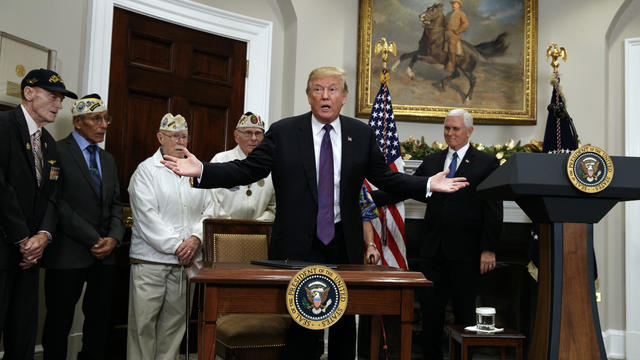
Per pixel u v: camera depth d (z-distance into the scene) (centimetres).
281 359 252
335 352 218
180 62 436
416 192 215
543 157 157
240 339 245
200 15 443
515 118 495
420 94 496
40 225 282
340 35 493
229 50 463
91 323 316
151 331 324
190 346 408
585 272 156
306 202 208
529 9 502
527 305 449
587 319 154
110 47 395
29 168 274
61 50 365
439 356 354
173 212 334
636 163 156
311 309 171
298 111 472
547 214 158
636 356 470
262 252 285
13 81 327
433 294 356
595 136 485
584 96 490
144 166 336
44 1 354
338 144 218
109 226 329
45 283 306
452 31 502
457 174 356
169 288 333
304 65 477
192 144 442
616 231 488
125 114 405
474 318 345
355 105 495
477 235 351
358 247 213
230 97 463
